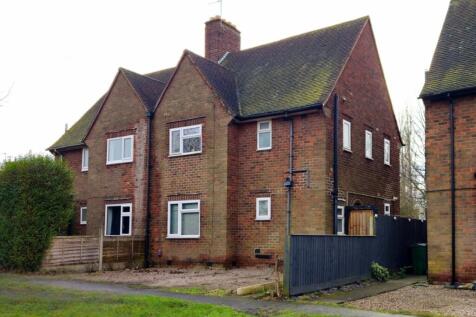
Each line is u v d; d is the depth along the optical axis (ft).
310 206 64.80
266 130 70.08
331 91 66.49
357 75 75.00
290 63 76.74
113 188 82.12
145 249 76.23
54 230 63.52
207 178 71.56
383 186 80.12
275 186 68.13
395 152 86.17
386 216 65.31
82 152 94.17
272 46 83.46
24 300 39.73
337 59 71.56
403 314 37.40
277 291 44.55
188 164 73.82
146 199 77.56
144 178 78.28
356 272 55.88
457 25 62.85
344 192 68.18
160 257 74.90
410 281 58.65
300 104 66.74
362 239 58.08
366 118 76.64
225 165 69.97
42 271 62.49
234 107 72.79
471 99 54.39
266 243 67.87
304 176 65.82
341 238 53.47
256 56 83.56
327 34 78.28
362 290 50.75
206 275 60.80
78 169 94.38
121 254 72.43
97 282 53.88
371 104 78.79
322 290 48.98
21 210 61.87
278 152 68.44
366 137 76.33
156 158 77.46
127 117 81.61
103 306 37.29
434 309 39.96
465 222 53.36
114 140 83.10
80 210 92.27
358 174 72.49
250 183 70.33
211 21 89.45
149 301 39.63
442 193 55.21
